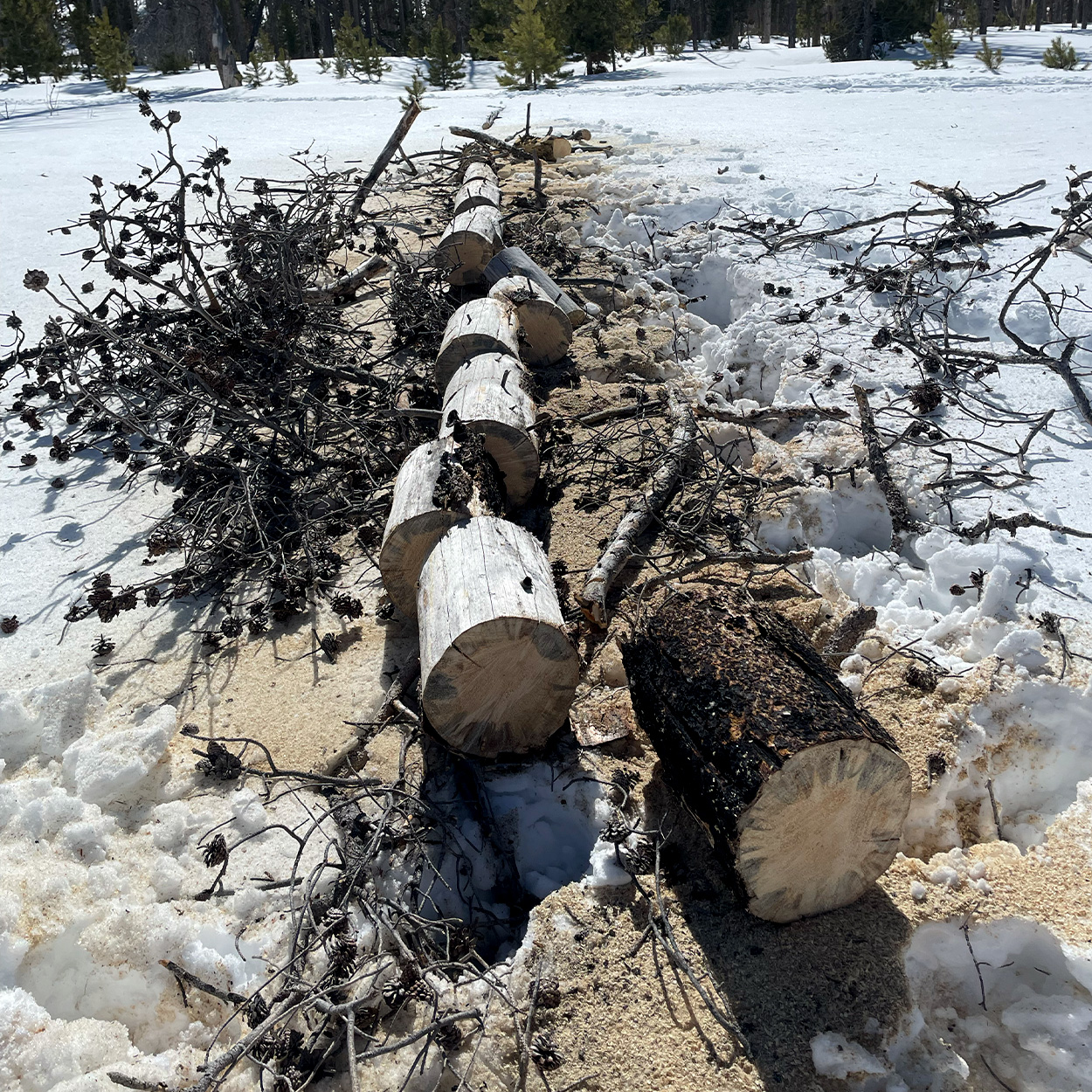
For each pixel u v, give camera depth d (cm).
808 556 457
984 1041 291
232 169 1380
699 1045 269
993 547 441
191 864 339
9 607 492
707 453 579
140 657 454
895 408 581
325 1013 280
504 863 347
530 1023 276
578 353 729
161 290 877
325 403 614
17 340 765
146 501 589
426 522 402
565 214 1055
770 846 282
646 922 305
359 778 367
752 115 1653
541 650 345
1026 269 762
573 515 525
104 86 3017
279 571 499
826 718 282
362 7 4522
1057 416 569
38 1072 280
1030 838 350
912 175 1079
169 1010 308
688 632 328
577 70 2916
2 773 391
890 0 3150
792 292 776
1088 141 1195
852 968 285
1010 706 371
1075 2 4497
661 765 358
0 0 3127
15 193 1297
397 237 998
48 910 324
